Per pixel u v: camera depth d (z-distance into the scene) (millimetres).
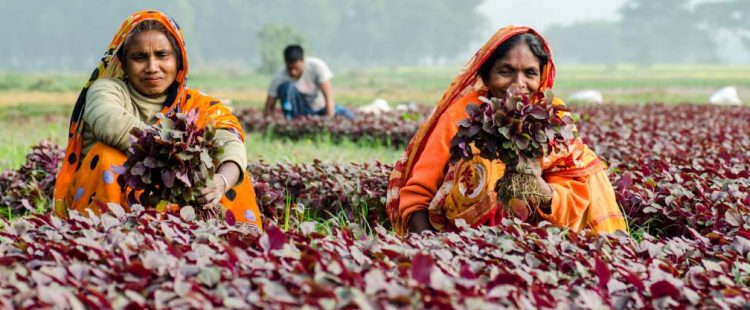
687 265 4367
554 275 3789
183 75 6211
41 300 2996
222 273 3406
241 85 61156
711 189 6484
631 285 3701
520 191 4949
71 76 83438
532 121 4867
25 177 8320
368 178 7383
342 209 7082
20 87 48406
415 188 5641
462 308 2963
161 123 5039
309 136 14984
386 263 3617
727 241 4820
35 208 7723
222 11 139625
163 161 4973
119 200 5617
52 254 3648
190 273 3377
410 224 5688
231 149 5789
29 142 13195
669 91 53938
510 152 4867
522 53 5617
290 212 7094
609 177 7039
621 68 141250
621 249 4395
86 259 3705
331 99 15438
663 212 6242
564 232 4613
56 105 31000
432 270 3176
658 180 7043
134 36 6008
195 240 4035
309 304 2947
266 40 88375
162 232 4285
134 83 6113
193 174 5043
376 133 14461
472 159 5281
